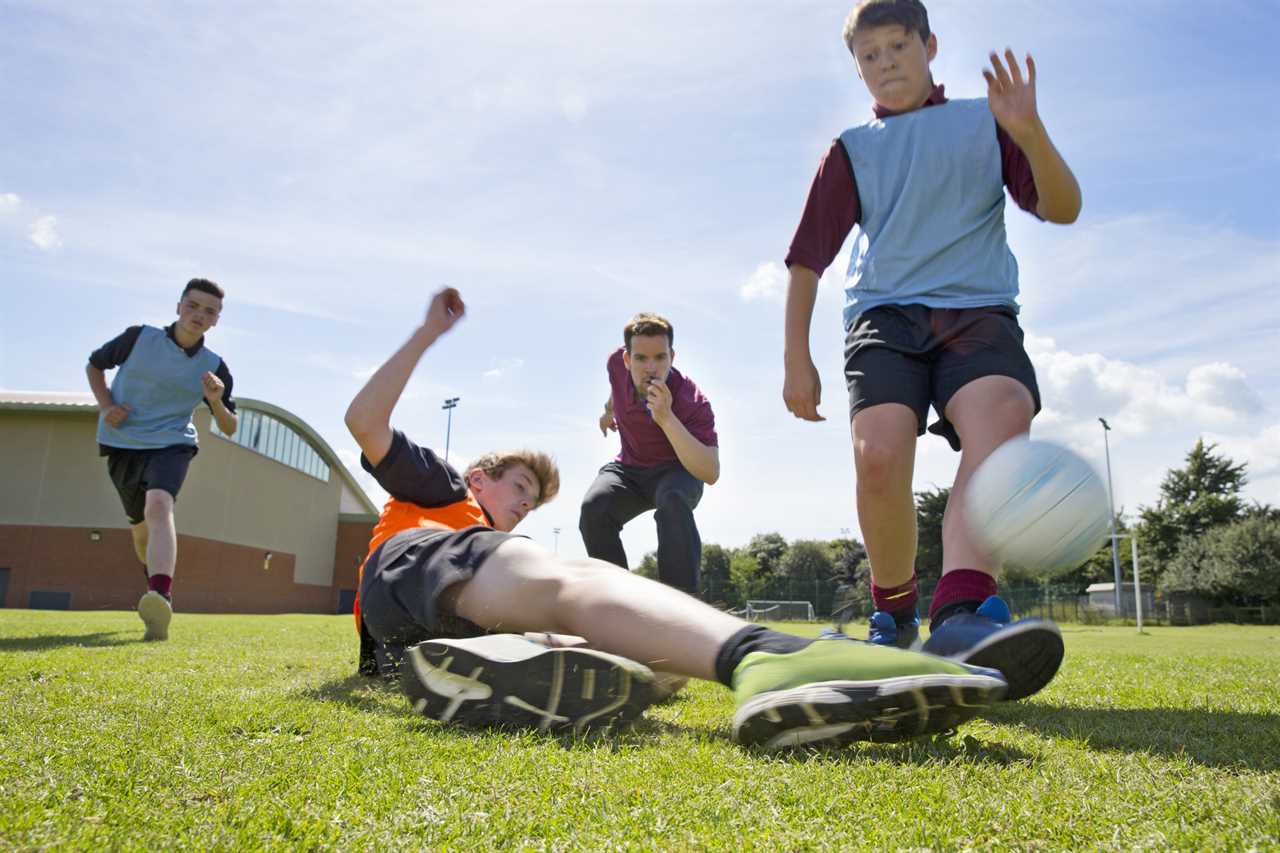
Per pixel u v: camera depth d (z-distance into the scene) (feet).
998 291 9.01
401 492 8.86
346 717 6.98
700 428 13.61
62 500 85.61
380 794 4.38
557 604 6.73
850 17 10.32
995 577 7.53
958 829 3.93
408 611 7.91
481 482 9.86
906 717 5.26
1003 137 9.34
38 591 84.02
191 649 15.01
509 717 6.30
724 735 6.37
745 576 217.36
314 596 127.65
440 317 9.09
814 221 10.09
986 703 5.23
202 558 99.14
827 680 5.28
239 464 107.14
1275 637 55.16
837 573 210.38
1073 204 8.79
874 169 9.78
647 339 13.12
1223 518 158.81
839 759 5.37
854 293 9.62
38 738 5.70
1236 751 5.97
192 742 5.71
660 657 6.13
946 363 8.68
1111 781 4.89
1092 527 6.88
